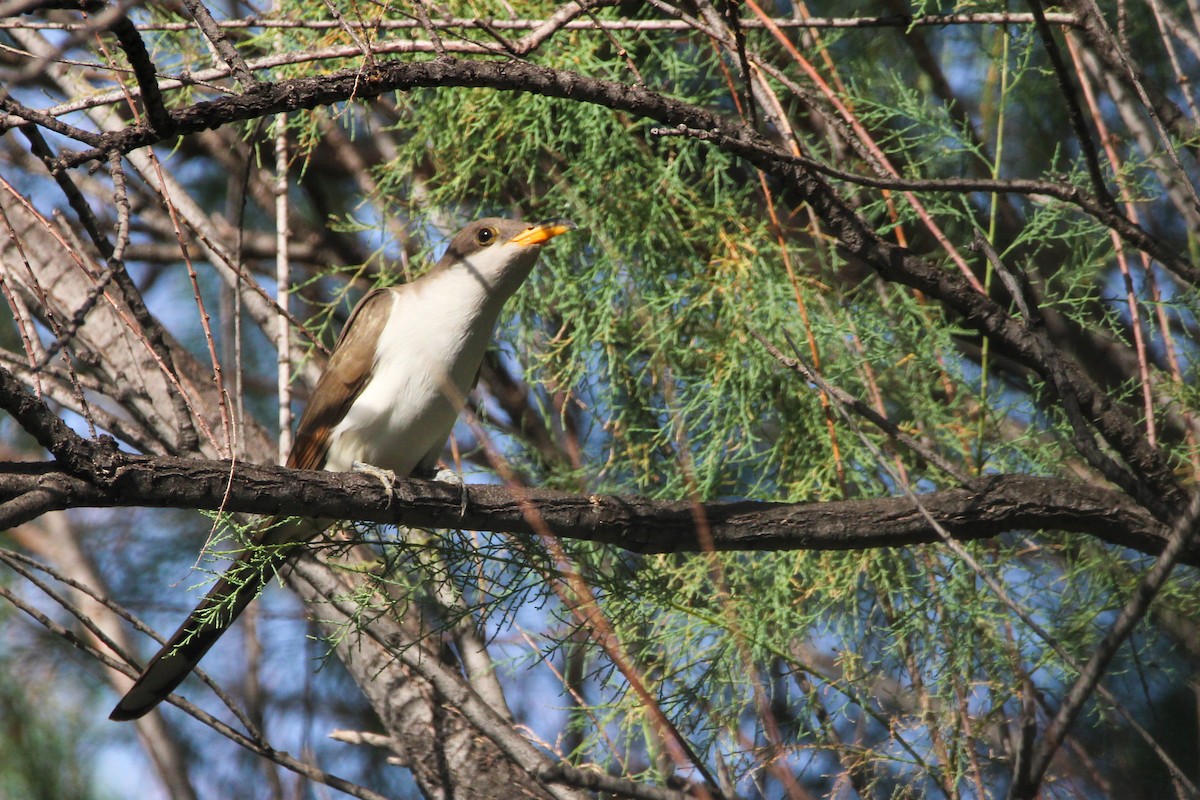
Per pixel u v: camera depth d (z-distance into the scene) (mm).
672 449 8211
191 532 10555
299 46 8344
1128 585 7160
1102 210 6324
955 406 7727
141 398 8172
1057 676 7125
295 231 10359
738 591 7484
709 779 5777
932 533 6535
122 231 4523
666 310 7961
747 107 6488
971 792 7125
